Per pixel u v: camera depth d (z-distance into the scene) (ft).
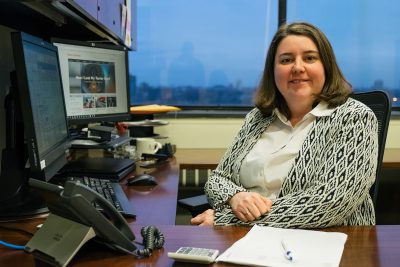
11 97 4.05
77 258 2.90
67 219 2.95
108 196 4.44
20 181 4.07
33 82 3.82
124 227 3.04
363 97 5.50
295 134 5.00
